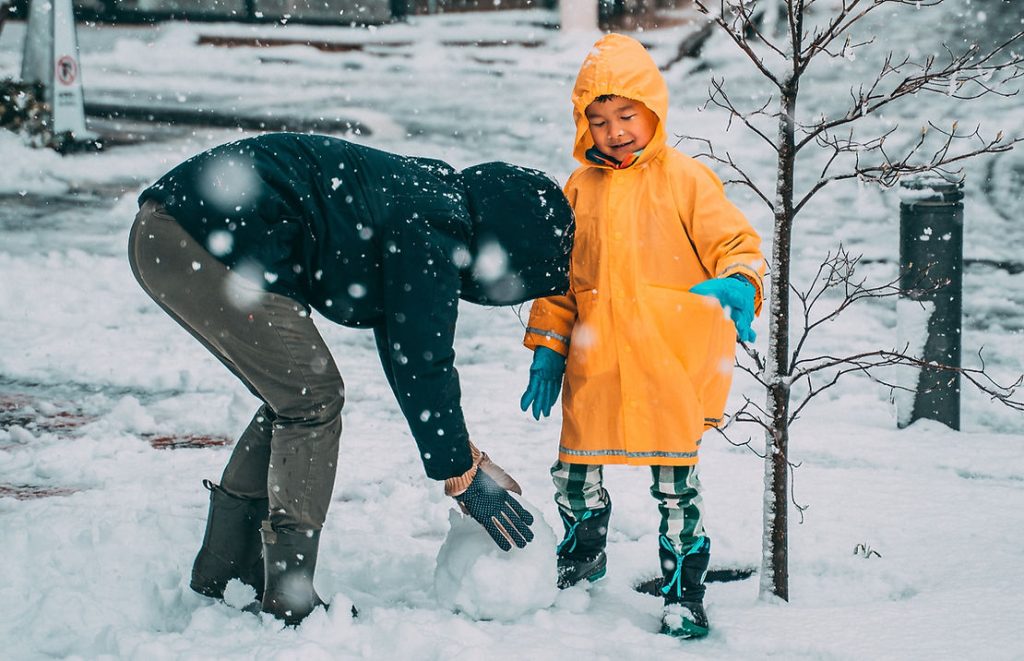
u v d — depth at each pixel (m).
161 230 3.24
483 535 3.66
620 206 3.70
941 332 6.03
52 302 8.41
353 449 5.65
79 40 23.31
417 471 5.33
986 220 12.16
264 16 27.28
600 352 3.71
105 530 4.07
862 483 5.14
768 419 3.84
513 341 8.27
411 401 3.32
